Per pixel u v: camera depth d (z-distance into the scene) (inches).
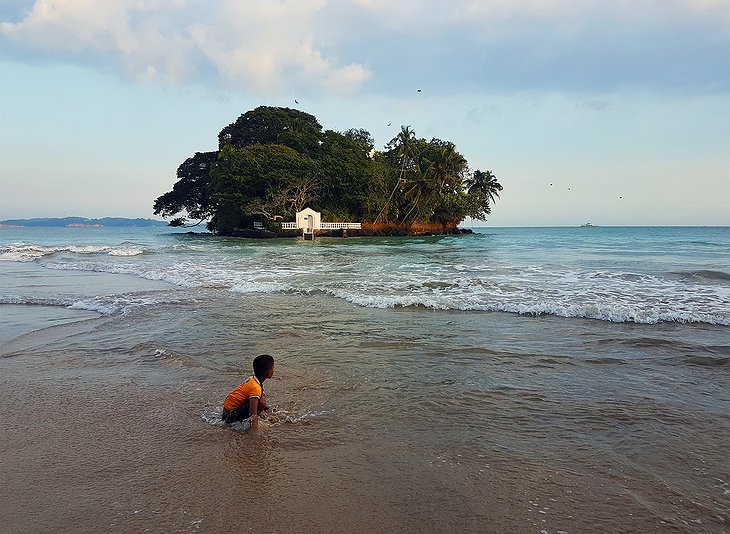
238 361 269.0
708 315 365.4
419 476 143.8
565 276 623.8
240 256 1084.5
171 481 141.6
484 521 120.7
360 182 2760.8
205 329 347.9
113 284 607.5
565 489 135.4
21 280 650.2
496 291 501.7
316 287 545.0
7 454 159.6
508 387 222.5
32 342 316.5
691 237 2411.4
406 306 427.8
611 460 152.3
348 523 120.3
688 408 195.0
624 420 183.8
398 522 120.6
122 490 136.5
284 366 258.1
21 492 135.6
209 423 185.3
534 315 385.4
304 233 2463.1
